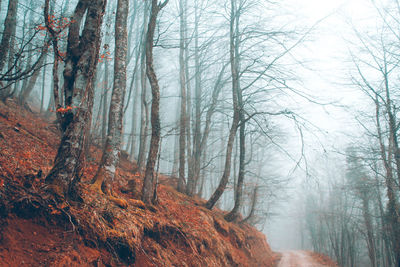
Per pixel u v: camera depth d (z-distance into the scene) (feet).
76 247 16.62
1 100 49.85
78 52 20.68
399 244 50.83
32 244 14.96
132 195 31.24
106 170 26.55
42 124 52.85
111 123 28.02
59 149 18.97
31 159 24.95
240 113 55.98
